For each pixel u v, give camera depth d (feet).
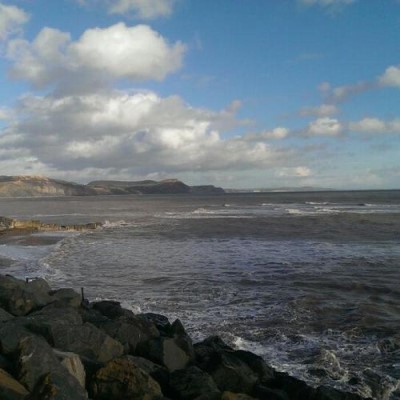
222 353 31.12
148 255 87.97
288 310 47.83
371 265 73.61
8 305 37.35
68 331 29.35
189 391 25.09
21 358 22.30
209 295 54.70
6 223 159.43
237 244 104.01
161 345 30.71
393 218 176.24
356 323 43.42
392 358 35.27
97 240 118.11
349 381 31.19
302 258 81.76
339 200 396.16
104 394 23.25
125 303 51.01
